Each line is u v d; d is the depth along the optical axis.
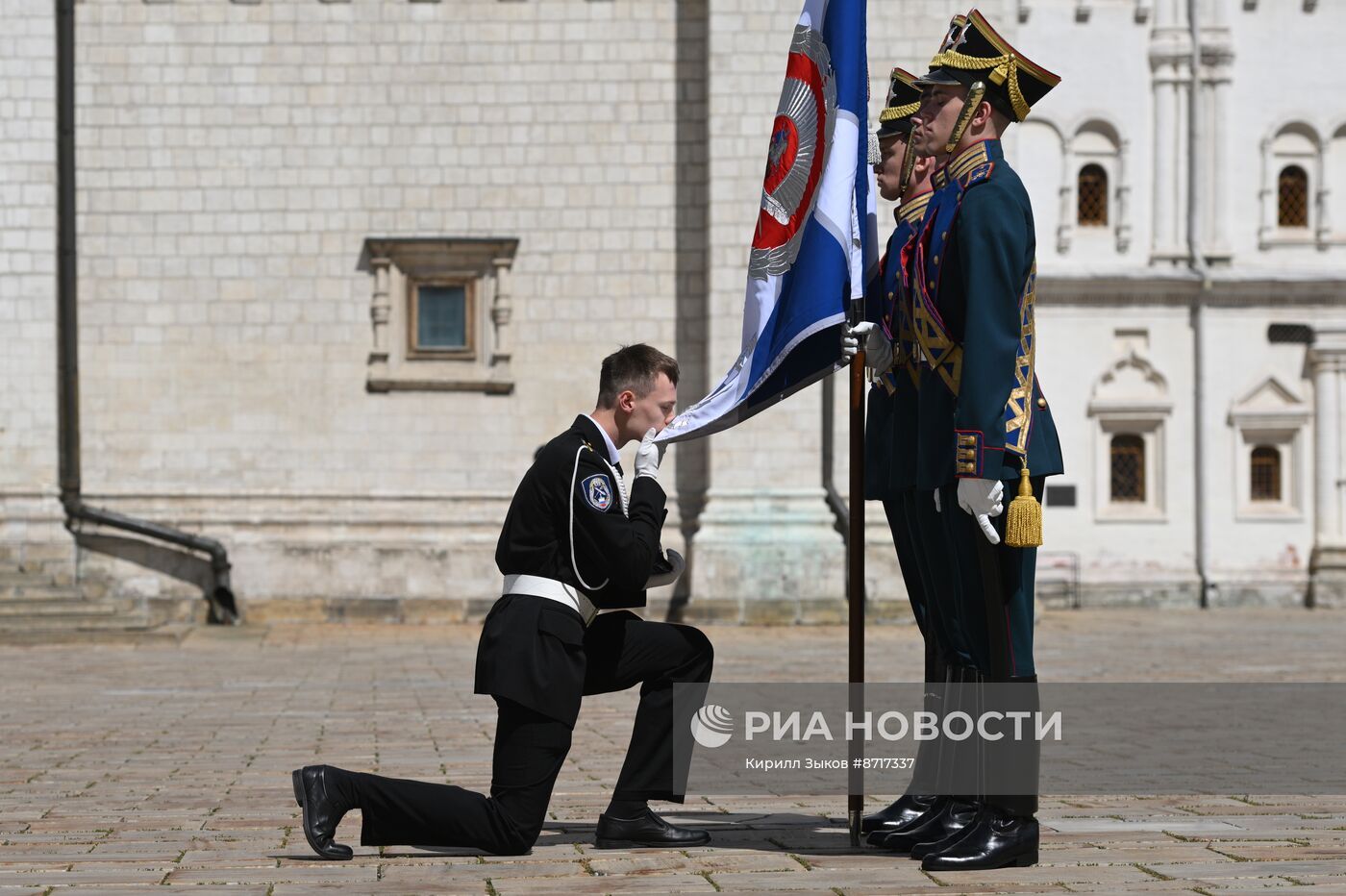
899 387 9.70
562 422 34.78
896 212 10.13
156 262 34.34
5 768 14.12
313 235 34.62
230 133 34.53
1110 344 45.62
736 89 34.03
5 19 33.50
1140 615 41.94
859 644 9.47
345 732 16.94
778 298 9.76
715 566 33.56
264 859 9.23
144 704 20.14
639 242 34.91
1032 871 8.59
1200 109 46.16
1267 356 45.81
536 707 8.95
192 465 34.28
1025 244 8.83
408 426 34.62
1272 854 9.13
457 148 34.84
